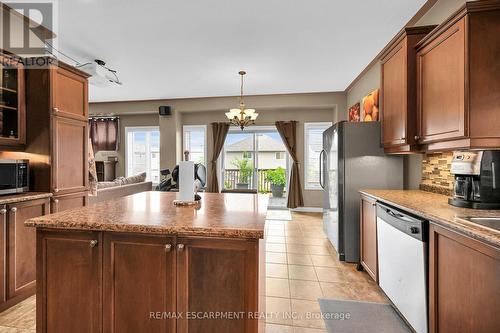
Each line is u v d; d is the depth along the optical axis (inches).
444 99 69.8
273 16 102.7
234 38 120.7
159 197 81.0
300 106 223.6
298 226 179.3
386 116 104.3
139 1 91.8
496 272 42.1
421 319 62.4
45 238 51.0
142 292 48.3
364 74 170.1
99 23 106.2
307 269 110.5
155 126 260.7
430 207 68.2
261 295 54.9
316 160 237.5
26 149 94.0
